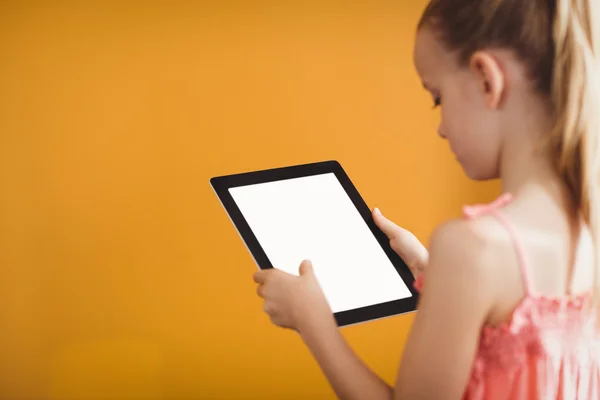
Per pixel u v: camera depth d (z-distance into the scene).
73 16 1.94
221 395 2.08
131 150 1.98
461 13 0.74
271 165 2.06
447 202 2.17
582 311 0.73
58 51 1.94
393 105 2.12
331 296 1.00
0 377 1.98
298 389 2.10
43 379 2.00
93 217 1.98
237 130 2.04
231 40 2.01
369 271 1.05
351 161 2.11
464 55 0.73
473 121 0.73
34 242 1.96
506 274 0.68
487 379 0.71
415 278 1.06
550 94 0.71
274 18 2.04
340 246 1.07
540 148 0.71
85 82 1.95
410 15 2.10
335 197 1.15
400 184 2.14
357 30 2.08
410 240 1.08
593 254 0.73
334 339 0.81
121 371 2.03
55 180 1.96
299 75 2.06
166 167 2.00
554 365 0.70
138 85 1.98
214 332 2.06
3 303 1.96
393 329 2.16
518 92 0.71
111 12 1.95
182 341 2.04
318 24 2.06
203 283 2.04
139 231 2.00
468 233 0.68
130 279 2.01
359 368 0.80
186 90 2.00
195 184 2.02
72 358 2.00
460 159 0.76
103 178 1.98
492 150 0.73
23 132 1.94
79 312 2.00
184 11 1.99
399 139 2.13
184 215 2.02
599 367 0.77
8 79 1.93
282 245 1.06
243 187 1.12
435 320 0.69
